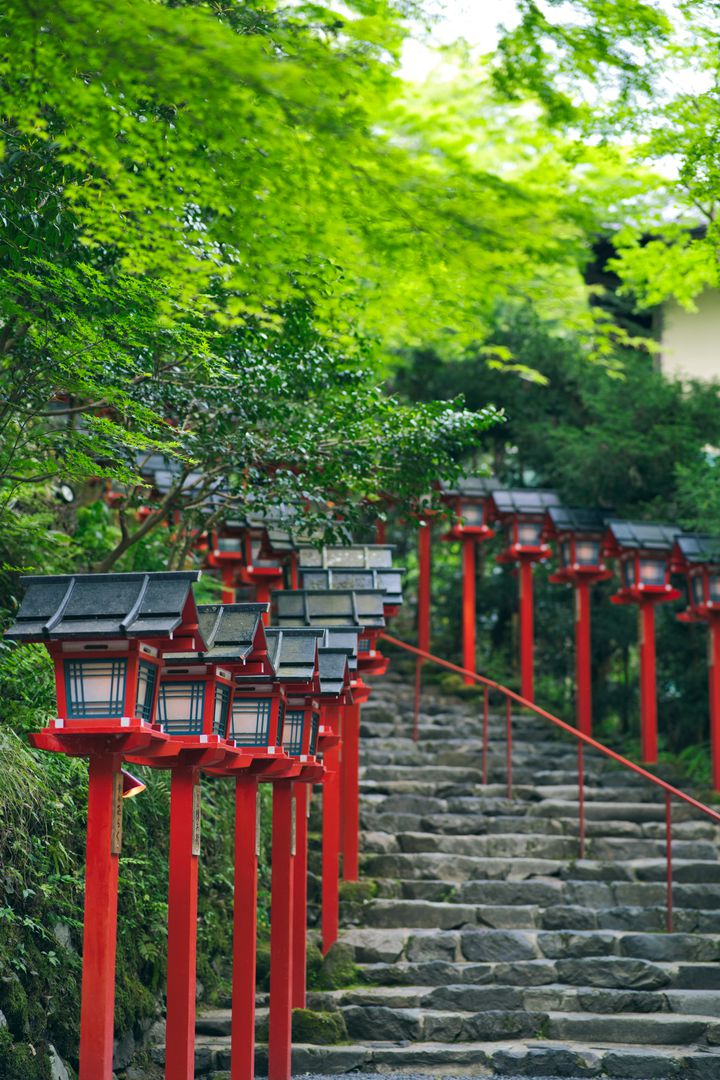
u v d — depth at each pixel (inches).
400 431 355.6
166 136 223.9
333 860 382.0
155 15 179.9
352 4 235.1
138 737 191.5
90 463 285.1
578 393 700.7
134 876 321.1
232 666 226.7
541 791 492.4
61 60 199.6
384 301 349.7
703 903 412.8
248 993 254.8
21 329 284.4
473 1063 324.5
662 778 530.0
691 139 295.4
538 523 615.2
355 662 302.0
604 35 239.5
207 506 373.1
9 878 264.2
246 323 335.0
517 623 750.5
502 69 251.9
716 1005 353.7
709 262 373.7
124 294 265.6
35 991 260.1
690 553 550.9
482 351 683.4
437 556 802.2
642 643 573.0
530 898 411.5
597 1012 352.8
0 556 376.8
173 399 327.0
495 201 223.8
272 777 275.4
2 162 257.3
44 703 327.6
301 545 426.3
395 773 499.8
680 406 654.5
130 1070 295.7
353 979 365.7
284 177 223.6
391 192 220.1
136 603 191.5
